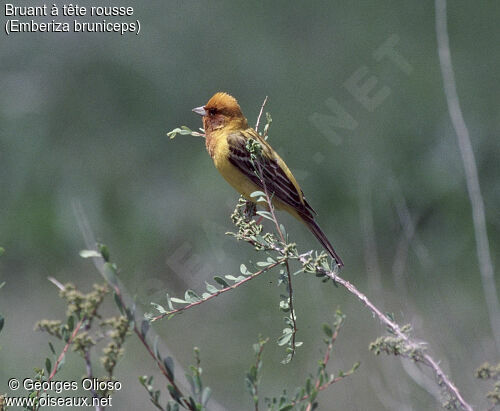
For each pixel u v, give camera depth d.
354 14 17.25
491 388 7.83
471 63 16.64
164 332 12.32
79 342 4.60
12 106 15.83
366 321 10.62
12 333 12.50
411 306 9.95
